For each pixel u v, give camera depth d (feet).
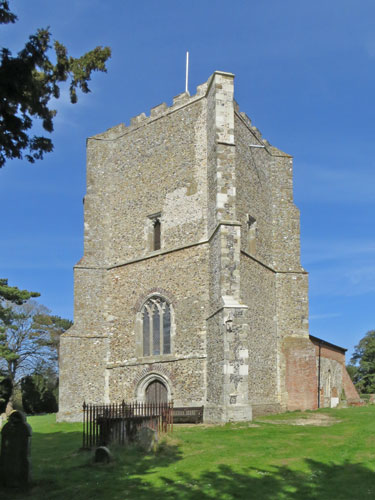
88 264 84.28
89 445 45.27
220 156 70.79
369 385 176.04
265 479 33.83
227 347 61.93
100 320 82.64
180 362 71.67
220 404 61.82
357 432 49.24
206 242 72.49
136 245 82.23
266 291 81.41
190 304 72.43
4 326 135.13
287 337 82.89
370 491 30.32
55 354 154.71
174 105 81.71
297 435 49.73
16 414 35.06
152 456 41.29
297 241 88.07
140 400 75.56
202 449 43.98
